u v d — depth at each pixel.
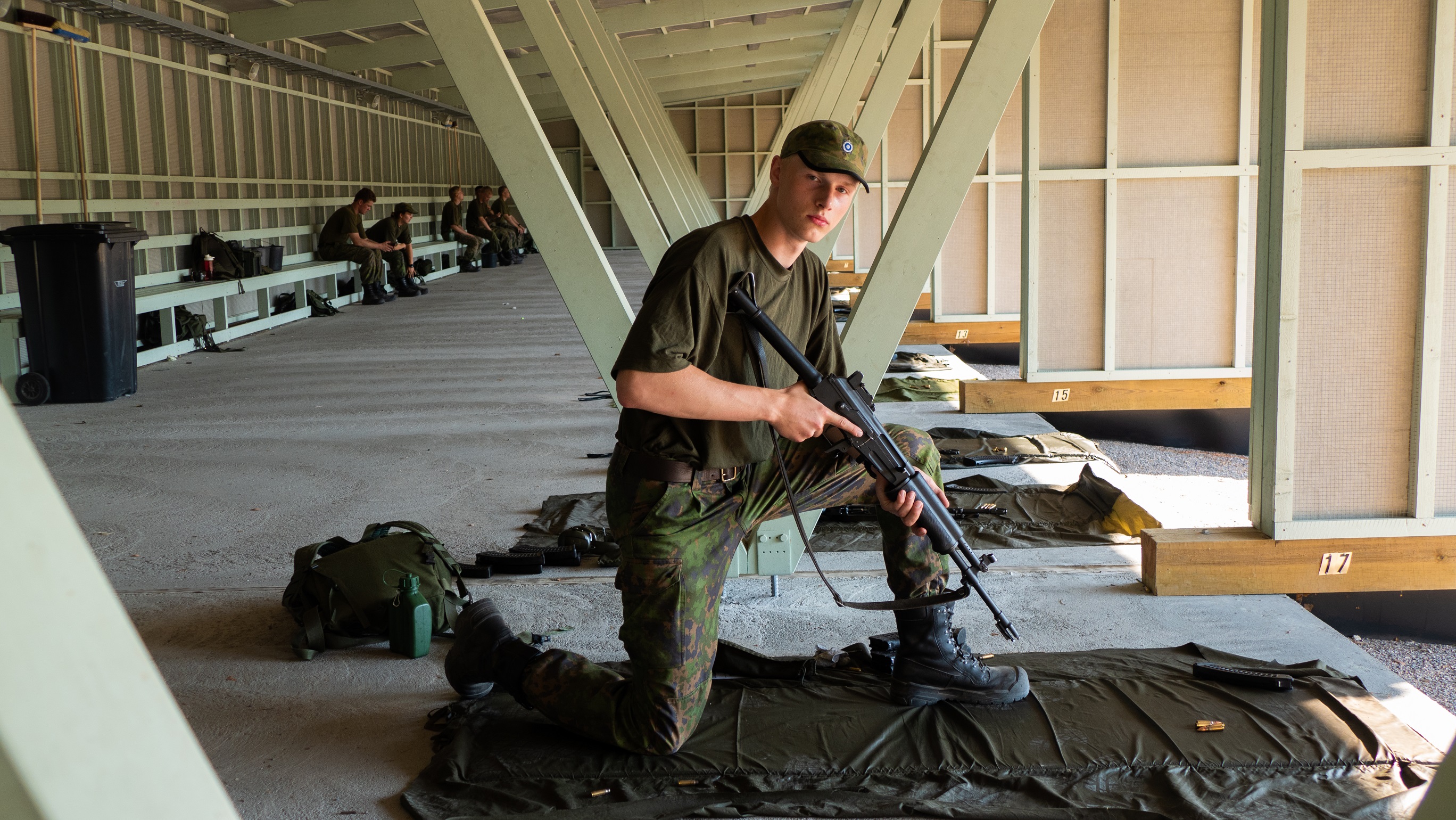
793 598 3.24
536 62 15.11
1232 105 5.59
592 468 4.95
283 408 6.48
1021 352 5.89
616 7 13.11
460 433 5.75
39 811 0.43
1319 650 2.79
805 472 2.22
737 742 2.25
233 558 3.68
